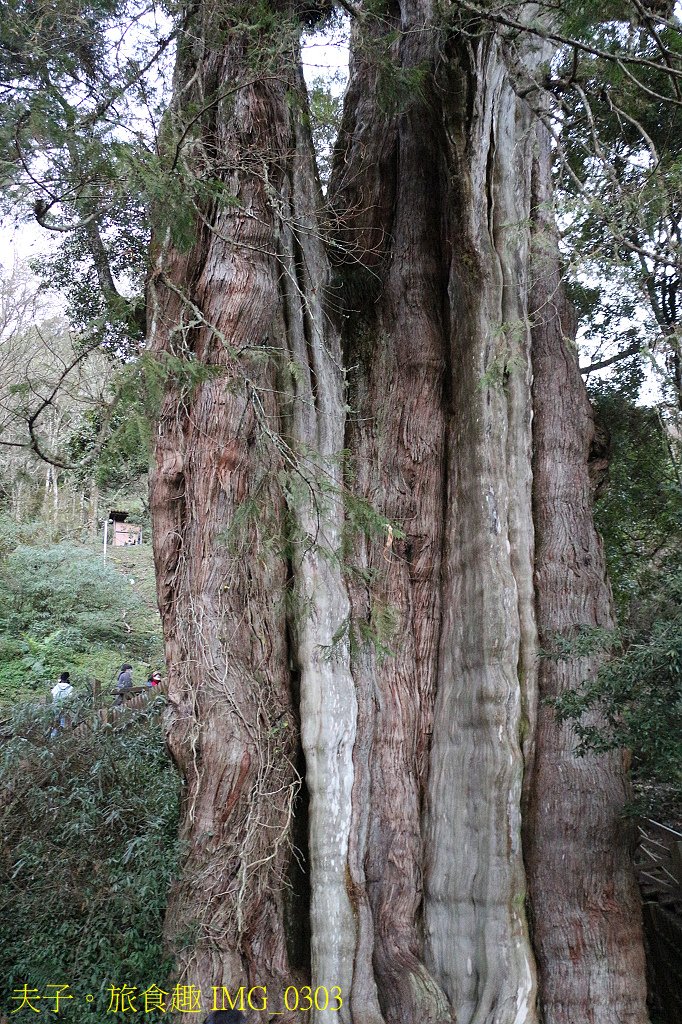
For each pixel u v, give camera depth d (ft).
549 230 16.22
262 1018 15.05
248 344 16.84
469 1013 15.19
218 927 15.16
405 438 19.47
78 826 17.84
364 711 17.74
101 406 13.88
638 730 13.00
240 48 17.75
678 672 12.31
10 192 13.46
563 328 21.35
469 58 17.69
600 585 18.61
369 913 16.31
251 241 17.31
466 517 17.99
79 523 68.69
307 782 16.70
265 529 16.88
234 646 16.65
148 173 12.80
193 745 16.16
